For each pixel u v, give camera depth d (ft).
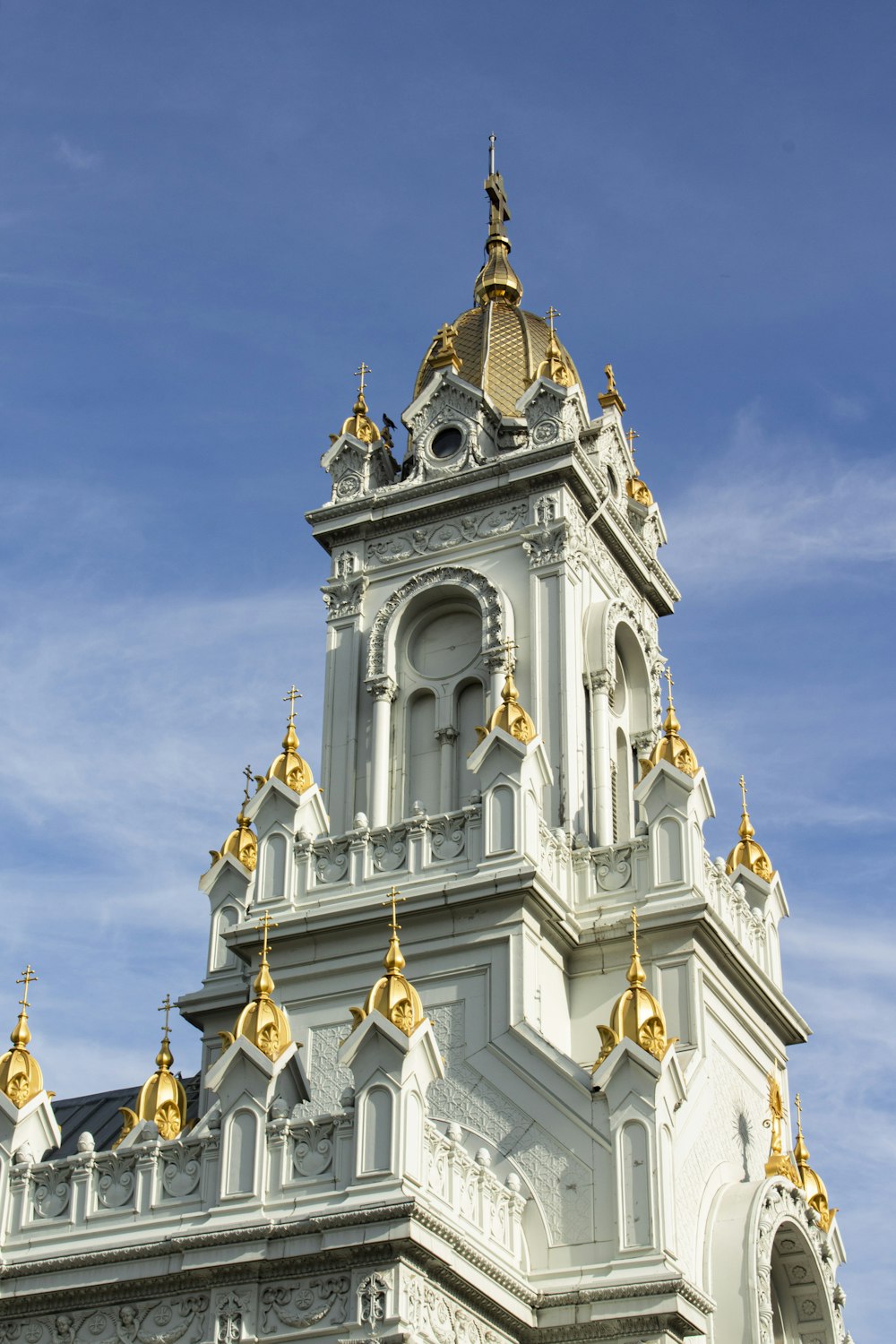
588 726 134.41
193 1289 96.48
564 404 141.38
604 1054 107.65
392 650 139.33
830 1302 119.85
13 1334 99.76
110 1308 98.27
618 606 141.59
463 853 118.73
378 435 150.10
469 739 135.33
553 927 118.52
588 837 128.16
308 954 120.37
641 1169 104.37
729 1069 123.65
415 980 116.67
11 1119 106.83
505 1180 107.34
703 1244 110.93
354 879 121.08
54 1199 103.55
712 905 124.57
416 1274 93.20
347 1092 98.78
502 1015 113.09
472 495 140.87
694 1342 106.11
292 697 131.95
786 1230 117.91
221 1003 134.31
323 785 136.87
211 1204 98.48
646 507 155.02
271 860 124.06
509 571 137.69
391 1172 94.27
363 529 144.56
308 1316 92.94
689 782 122.83
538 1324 102.27
